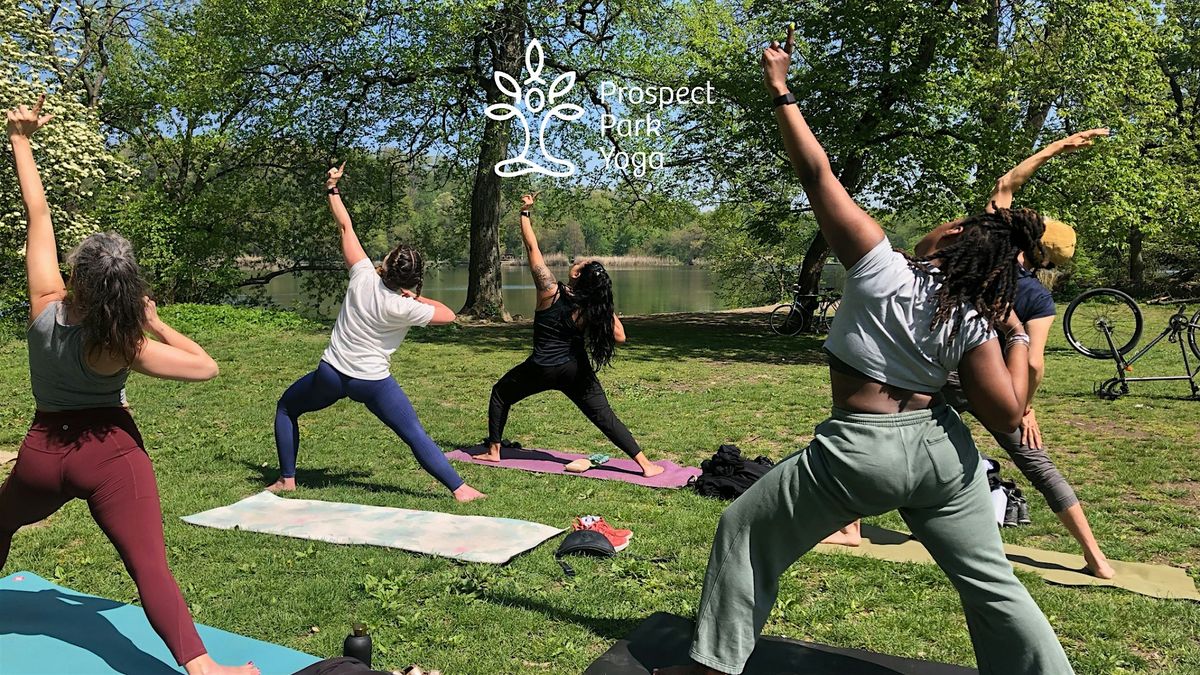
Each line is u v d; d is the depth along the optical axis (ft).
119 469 9.59
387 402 18.08
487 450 22.93
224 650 10.84
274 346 46.24
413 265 17.84
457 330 59.82
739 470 19.25
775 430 27.04
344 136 75.25
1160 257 100.01
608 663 10.53
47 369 9.46
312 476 20.48
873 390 8.42
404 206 87.56
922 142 56.29
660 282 194.18
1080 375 39.06
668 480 20.40
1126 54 53.36
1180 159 82.48
